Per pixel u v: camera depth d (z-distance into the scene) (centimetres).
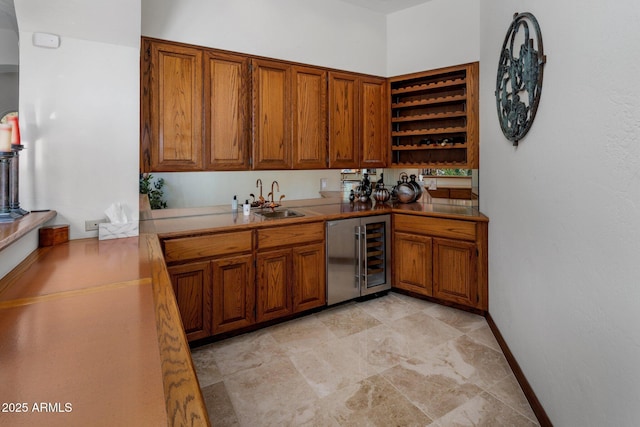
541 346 164
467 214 290
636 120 96
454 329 265
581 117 125
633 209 98
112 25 186
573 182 132
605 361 112
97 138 192
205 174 288
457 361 221
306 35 308
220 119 267
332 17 323
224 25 266
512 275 210
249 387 196
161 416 58
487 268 276
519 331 197
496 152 246
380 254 329
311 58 312
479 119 302
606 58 109
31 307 105
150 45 238
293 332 262
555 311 149
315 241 288
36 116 178
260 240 260
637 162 95
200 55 257
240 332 260
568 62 134
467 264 287
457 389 193
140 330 91
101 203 197
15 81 384
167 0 243
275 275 269
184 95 252
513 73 195
